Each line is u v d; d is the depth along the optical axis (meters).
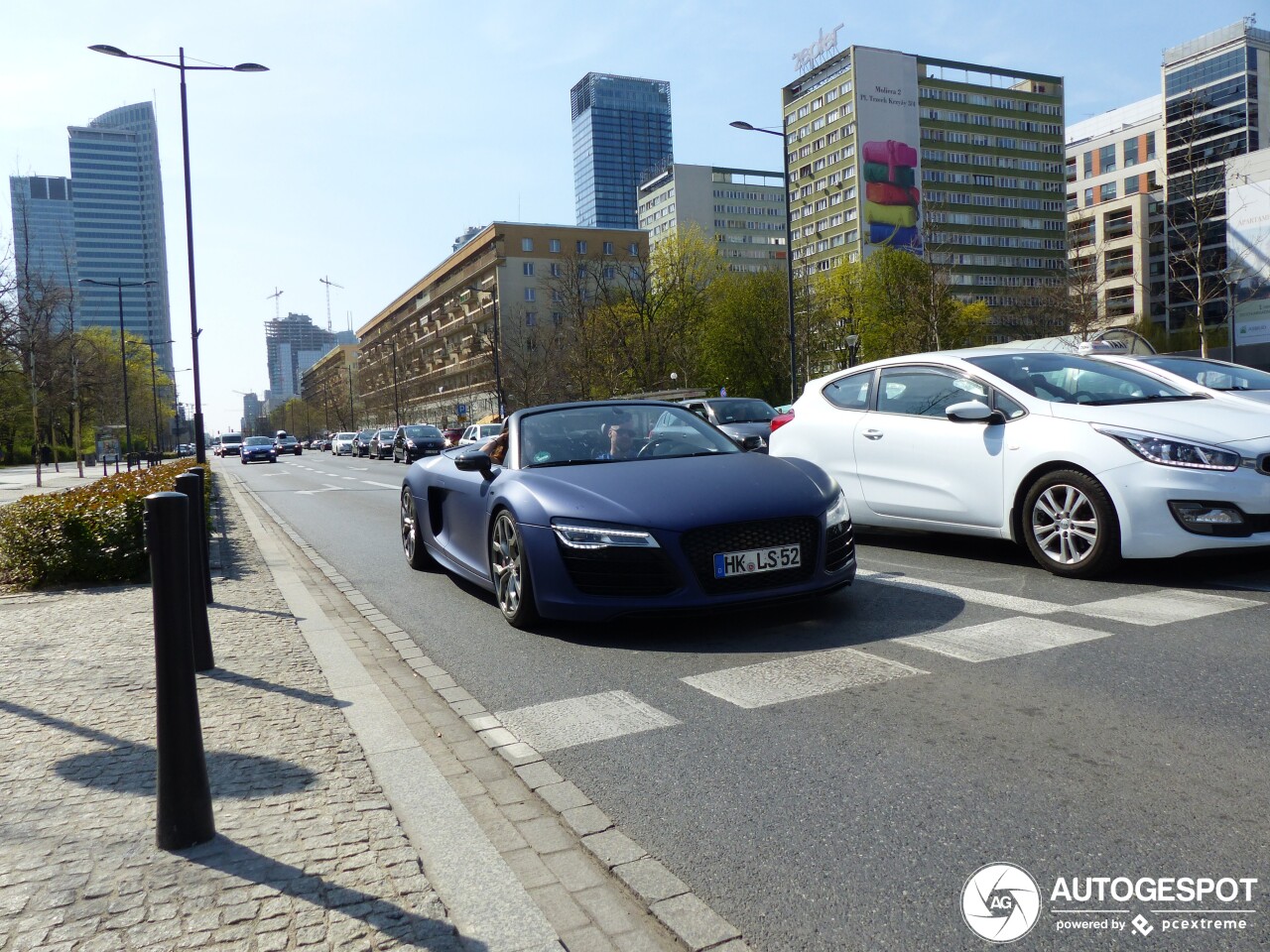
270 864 2.54
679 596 4.75
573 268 56.81
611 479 5.29
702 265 56.62
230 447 74.56
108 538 8.01
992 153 111.94
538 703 4.09
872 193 104.56
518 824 2.87
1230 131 80.75
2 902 2.37
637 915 2.31
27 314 26.34
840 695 3.90
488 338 70.38
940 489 6.75
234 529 13.02
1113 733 3.29
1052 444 5.98
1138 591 5.50
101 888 2.43
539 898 2.40
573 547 4.96
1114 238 97.50
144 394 84.81
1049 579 5.98
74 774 3.29
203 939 2.17
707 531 4.82
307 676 4.58
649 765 3.29
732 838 2.69
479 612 6.29
